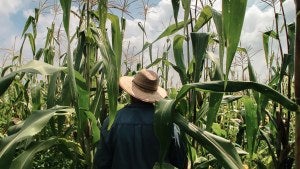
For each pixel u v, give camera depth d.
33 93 4.16
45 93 5.96
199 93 4.03
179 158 3.32
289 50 3.34
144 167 3.21
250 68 3.55
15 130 3.43
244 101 3.27
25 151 3.05
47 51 5.14
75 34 4.34
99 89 3.84
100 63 3.88
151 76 3.49
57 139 3.31
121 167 3.24
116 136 3.32
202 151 4.10
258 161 3.84
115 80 2.79
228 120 5.61
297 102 2.04
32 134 2.87
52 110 3.16
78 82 3.53
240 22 1.71
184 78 3.62
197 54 3.20
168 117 2.59
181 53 3.71
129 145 3.26
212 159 3.55
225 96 3.41
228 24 1.73
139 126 3.29
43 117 3.05
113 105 2.78
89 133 3.68
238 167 2.54
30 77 5.54
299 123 1.98
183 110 3.58
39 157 4.14
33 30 5.09
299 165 1.94
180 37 3.73
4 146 2.78
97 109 3.92
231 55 1.72
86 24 3.80
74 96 2.72
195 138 2.69
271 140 3.92
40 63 2.90
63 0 2.24
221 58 1.83
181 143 3.33
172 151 3.30
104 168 3.42
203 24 3.76
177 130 3.32
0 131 5.55
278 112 3.53
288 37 3.39
